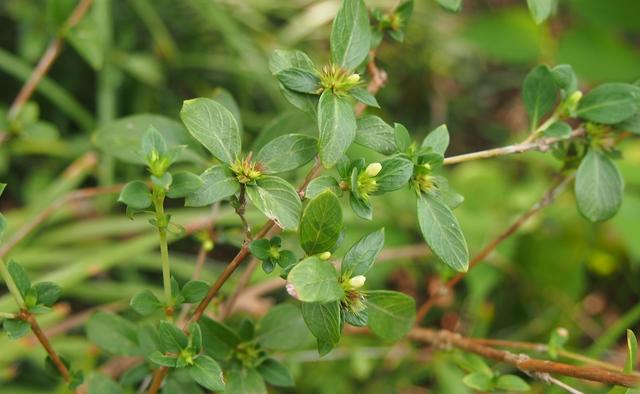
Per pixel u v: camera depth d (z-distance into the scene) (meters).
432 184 0.39
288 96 0.38
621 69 0.86
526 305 0.73
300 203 0.37
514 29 0.88
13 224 0.65
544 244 0.70
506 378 0.44
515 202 0.73
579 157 0.45
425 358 0.62
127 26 0.80
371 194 0.37
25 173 0.79
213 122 0.37
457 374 0.60
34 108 0.56
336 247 0.37
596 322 0.74
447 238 0.38
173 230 0.40
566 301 0.69
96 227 0.66
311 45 0.88
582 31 0.87
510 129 0.93
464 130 0.93
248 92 0.82
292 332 0.43
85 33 0.53
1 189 0.37
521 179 0.84
